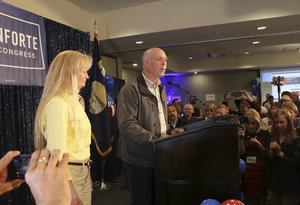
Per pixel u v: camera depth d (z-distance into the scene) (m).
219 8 4.23
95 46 4.13
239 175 1.23
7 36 2.71
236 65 9.72
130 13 4.68
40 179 0.41
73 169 1.37
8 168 0.59
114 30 4.77
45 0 3.75
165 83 11.20
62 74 1.37
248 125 2.64
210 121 1.35
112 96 4.91
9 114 2.90
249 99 4.04
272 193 2.42
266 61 9.40
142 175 1.70
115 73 6.55
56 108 1.29
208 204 1.19
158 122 1.83
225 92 10.60
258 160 2.48
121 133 1.73
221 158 1.25
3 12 2.68
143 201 1.70
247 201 2.48
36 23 3.12
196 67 10.15
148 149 1.67
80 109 1.45
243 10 4.13
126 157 1.77
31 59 3.01
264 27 4.54
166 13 4.49
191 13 4.36
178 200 1.29
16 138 2.97
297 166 2.25
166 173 1.30
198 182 1.27
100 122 4.02
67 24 4.21
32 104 3.17
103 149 4.06
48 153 0.44
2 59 2.65
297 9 3.91
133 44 5.36
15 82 2.79
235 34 5.01
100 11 4.80
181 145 1.29
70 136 1.36
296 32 5.05
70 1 4.28
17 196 2.88
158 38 5.00
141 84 1.81
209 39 5.36
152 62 1.80
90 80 4.04
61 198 0.41
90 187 1.50
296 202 2.27
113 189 4.20
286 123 2.36
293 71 9.71
